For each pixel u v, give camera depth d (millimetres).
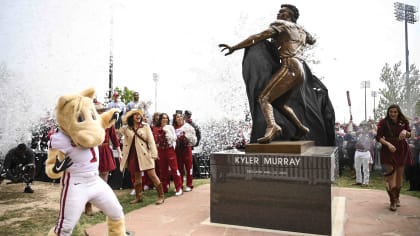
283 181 3320
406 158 4273
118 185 6473
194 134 6039
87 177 2467
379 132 4359
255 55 4578
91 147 2463
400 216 3975
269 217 3377
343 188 6105
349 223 3664
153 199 5234
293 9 4250
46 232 3688
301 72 3838
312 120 5188
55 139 2443
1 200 5484
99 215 4352
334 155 3561
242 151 3986
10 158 6055
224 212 3598
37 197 5738
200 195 5520
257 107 4621
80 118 2441
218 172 3639
